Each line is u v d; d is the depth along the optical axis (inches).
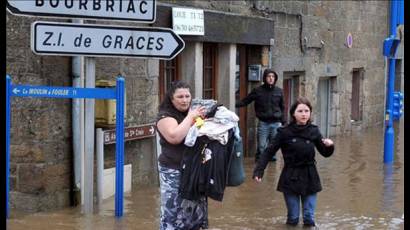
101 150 335.3
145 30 277.6
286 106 604.4
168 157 225.9
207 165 219.3
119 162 298.0
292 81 609.0
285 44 566.9
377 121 823.7
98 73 348.5
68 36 270.7
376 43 800.9
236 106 496.4
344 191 396.5
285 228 302.4
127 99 369.4
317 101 681.0
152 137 389.4
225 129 221.9
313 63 628.4
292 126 301.7
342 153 568.1
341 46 696.4
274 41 543.5
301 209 339.0
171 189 226.1
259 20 510.3
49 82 322.0
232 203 356.8
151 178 392.2
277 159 520.4
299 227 304.3
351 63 727.1
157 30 278.8
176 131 218.7
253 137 530.9
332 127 697.6
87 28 272.5
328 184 419.5
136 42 277.1
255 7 512.1
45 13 267.0
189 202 226.2
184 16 412.2
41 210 322.7
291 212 305.3
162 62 426.9
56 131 325.7
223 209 341.7
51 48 269.3
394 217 327.9
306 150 299.0
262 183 417.1
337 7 678.5
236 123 226.1
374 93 807.7
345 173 463.8
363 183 424.8
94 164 342.6
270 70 498.6
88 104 289.9
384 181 432.1
